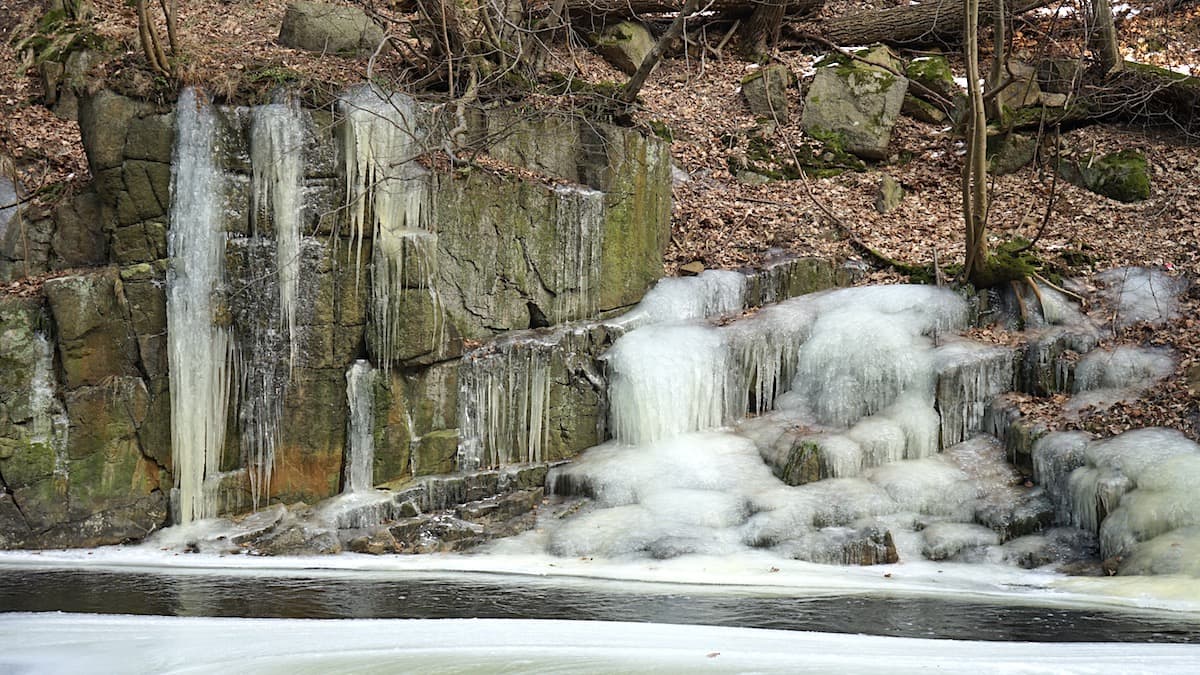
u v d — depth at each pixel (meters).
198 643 8.66
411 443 14.17
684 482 13.97
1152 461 12.64
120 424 13.19
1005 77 19.94
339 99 13.83
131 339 13.30
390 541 12.99
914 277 16.64
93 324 13.11
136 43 15.94
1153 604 10.46
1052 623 9.61
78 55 16.73
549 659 8.29
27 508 12.78
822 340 15.38
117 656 8.31
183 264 13.41
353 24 17.55
